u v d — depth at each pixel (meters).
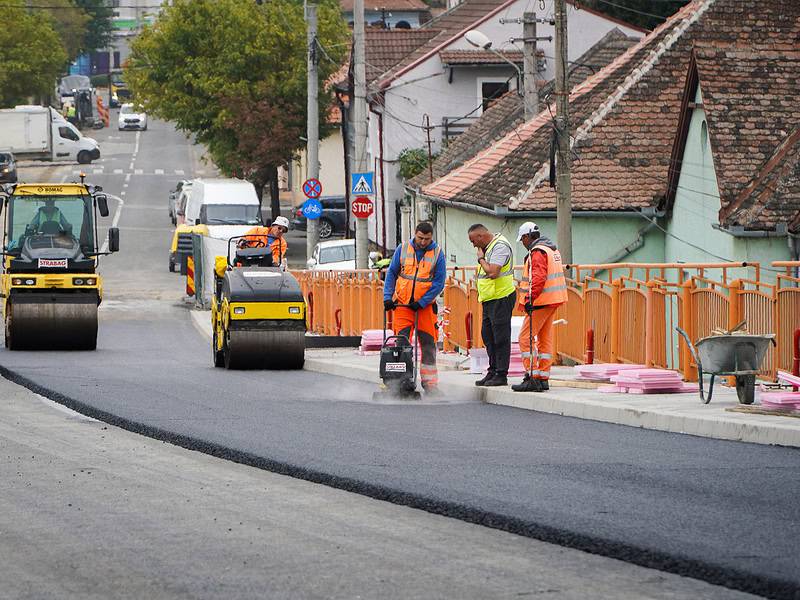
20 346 81.38
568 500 30.97
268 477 35.44
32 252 80.56
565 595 23.47
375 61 180.38
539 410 50.09
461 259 118.88
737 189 82.31
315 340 83.31
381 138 173.50
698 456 37.97
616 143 99.06
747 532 27.50
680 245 93.75
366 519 29.83
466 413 49.19
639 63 108.44
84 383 59.03
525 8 168.50
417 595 23.50
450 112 169.88
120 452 39.91
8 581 24.59
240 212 171.62
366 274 91.56
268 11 197.38
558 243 71.94
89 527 29.12
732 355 45.12
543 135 109.94
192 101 198.62
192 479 35.12
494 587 24.00
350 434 42.75
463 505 30.17
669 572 25.05
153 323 118.75
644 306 56.69
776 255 79.00
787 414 43.06
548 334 51.97
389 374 53.75
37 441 42.25
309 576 24.80
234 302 68.88
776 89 87.31
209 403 51.88
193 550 26.92
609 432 43.62
